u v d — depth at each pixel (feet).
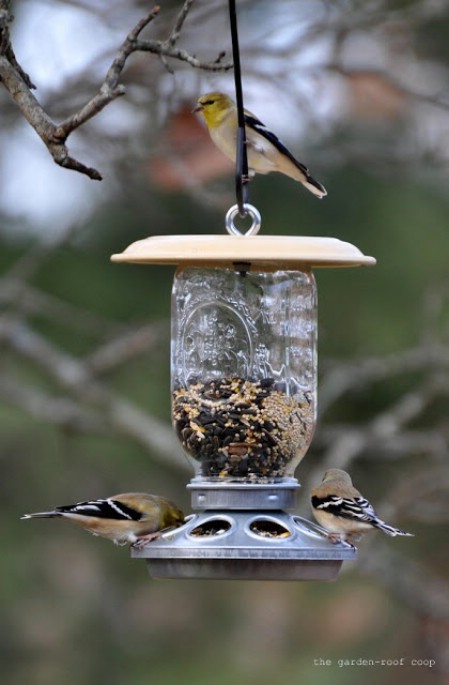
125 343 48.75
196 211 49.70
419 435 48.37
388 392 53.42
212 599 54.90
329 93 46.32
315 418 28.32
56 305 48.65
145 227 51.06
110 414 48.55
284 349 27.76
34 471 54.44
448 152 47.57
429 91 46.60
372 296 51.01
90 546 55.62
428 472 48.19
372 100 45.50
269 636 52.80
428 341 46.70
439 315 50.93
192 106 42.24
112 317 52.37
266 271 27.81
